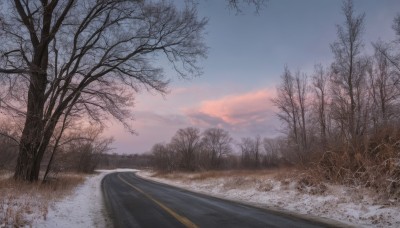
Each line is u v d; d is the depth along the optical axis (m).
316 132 44.88
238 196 21.50
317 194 16.91
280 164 34.03
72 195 20.33
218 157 104.50
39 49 15.57
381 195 13.73
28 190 16.41
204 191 26.89
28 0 12.65
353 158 18.66
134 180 49.47
